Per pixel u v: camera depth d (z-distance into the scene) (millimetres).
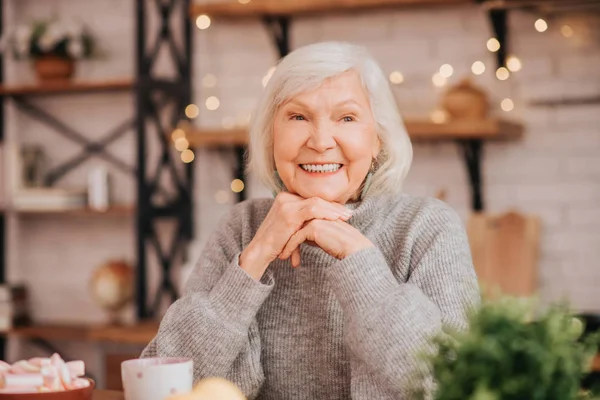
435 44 3346
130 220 3928
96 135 3963
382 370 1286
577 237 3176
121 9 3916
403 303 1312
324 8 3326
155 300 3660
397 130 1587
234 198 3668
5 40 3777
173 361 1179
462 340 838
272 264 1570
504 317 829
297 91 1506
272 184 1664
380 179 1593
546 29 3189
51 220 4059
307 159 1522
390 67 3404
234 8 3426
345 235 1415
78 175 3994
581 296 3166
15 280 4098
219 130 3375
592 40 3146
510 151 3250
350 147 1512
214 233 1728
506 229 3143
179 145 3580
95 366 3947
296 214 1464
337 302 1511
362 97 1535
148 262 3822
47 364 1183
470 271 1522
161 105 3762
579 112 3168
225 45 3682
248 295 1448
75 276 4016
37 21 3773
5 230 4086
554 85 3191
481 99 3064
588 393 851
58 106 4027
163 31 3688
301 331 1542
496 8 3078
